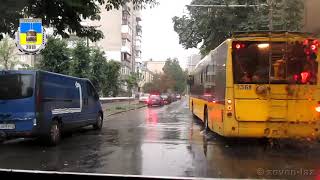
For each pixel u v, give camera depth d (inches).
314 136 472.4
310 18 784.9
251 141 554.6
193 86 1006.4
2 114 506.9
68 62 1407.5
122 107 1574.8
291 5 940.0
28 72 514.6
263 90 474.0
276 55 478.6
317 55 476.1
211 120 601.9
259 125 474.0
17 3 615.8
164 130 722.8
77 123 638.5
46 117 523.8
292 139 507.8
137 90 3791.8
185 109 1609.3
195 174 342.6
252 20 1091.9
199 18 1240.8
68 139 606.2
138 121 947.3
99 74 1969.7
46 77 535.8
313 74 474.9
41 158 431.5
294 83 473.1
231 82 479.8
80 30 735.7
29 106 507.8
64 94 590.6
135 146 519.2
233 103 477.7
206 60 682.2
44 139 530.3
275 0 984.3
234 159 422.9
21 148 512.7
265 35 481.4
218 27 1207.6
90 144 545.0
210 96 615.2
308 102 471.8
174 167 375.9
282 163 402.6
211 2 1187.9
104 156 441.1
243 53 481.4
